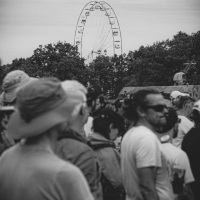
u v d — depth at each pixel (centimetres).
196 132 544
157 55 9194
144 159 401
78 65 7575
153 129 434
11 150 269
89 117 641
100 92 634
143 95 427
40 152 259
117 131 496
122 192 483
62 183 248
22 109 259
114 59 10856
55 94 261
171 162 458
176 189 457
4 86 491
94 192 366
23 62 7694
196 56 6328
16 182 254
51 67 7606
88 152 365
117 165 481
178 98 805
